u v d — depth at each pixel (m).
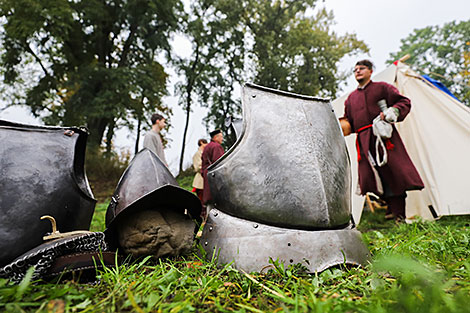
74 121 19.72
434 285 1.05
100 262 1.56
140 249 2.11
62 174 1.77
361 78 4.13
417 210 5.06
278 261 1.62
